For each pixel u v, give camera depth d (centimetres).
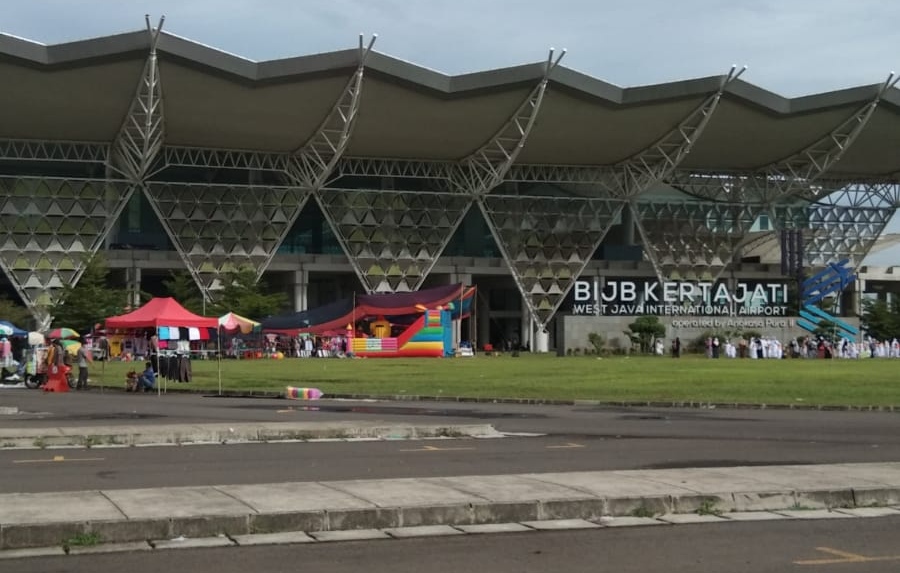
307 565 794
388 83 6028
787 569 787
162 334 4394
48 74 5519
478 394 2819
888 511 1041
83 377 3319
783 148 7694
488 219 7875
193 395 2953
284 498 1000
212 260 7306
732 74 6506
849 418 2180
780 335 7231
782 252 7650
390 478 1195
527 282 8069
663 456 1448
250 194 7294
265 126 6562
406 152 7325
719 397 2722
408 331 6356
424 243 7800
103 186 6950
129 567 784
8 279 7312
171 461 1373
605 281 8344
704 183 8419
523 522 970
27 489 1108
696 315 7338
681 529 945
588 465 1337
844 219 8838
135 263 7188
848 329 7275
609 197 8131
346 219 7588
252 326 4784
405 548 859
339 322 6462
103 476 1218
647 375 3875
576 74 6312
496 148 7219
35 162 7288
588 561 812
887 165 8481
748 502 1048
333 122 6494
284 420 2019
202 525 898
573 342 6931
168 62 5572
